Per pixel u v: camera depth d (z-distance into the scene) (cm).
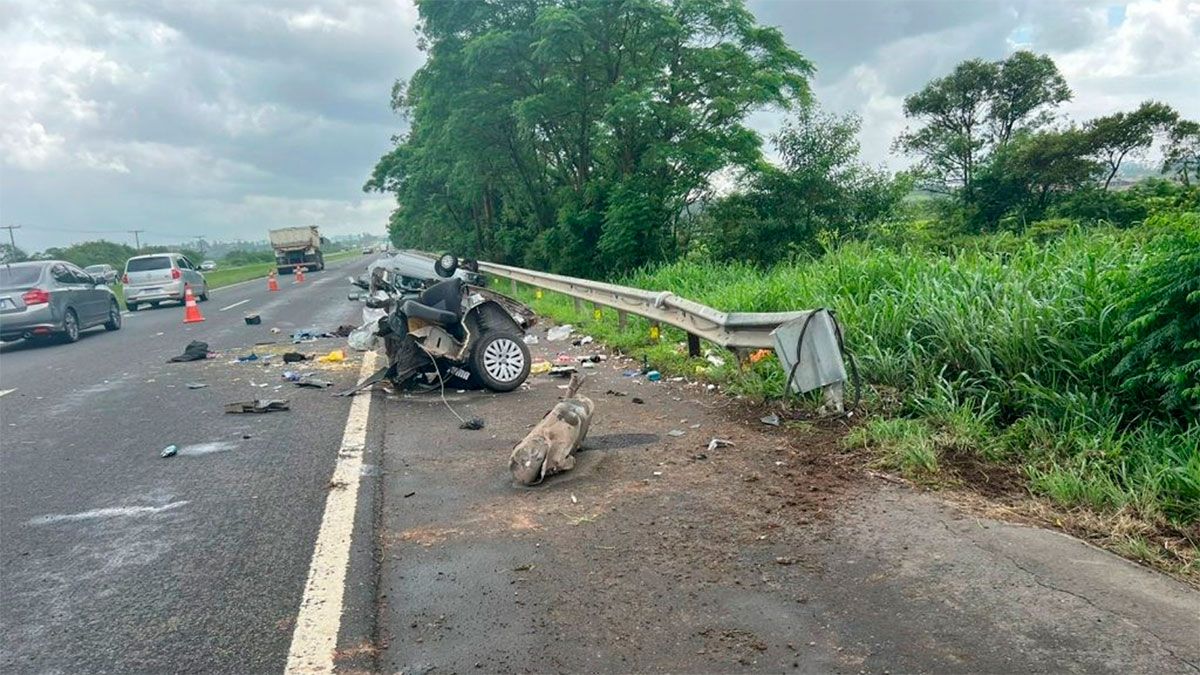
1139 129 4188
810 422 598
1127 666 271
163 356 1276
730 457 534
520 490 493
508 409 745
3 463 639
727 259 2552
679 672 282
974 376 607
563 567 374
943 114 5316
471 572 374
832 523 410
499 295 993
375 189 6438
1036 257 767
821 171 2578
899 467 488
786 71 2570
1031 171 4353
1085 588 327
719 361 849
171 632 335
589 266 2833
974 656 282
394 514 462
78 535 461
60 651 324
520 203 3578
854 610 320
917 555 366
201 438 690
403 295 895
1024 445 505
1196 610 306
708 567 366
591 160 2920
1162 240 524
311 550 415
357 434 670
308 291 2911
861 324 721
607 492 478
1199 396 448
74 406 884
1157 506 400
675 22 2400
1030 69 5059
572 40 2450
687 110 2428
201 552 423
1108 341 545
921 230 2617
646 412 685
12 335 1540
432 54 2948
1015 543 374
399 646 310
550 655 297
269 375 1016
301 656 306
